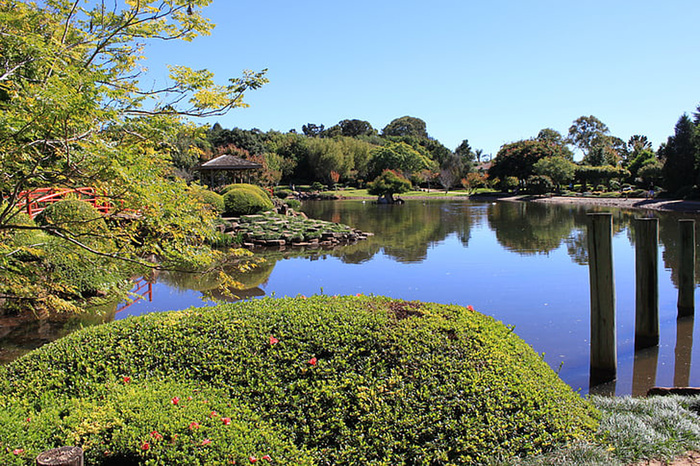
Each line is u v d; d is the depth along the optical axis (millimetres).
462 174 65188
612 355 5703
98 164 2963
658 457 3189
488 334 3865
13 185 3250
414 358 3479
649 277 6727
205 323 3971
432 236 19500
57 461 2264
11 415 3100
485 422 3102
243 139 53500
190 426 2949
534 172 49875
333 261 14203
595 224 5660
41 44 2961
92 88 2789
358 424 3080
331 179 60000
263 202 23328
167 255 3730
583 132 68375
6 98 3281
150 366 3623
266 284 11312
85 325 7914
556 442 3111
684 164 34062
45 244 4262
